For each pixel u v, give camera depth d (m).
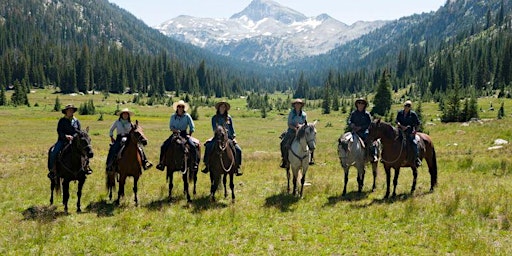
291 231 11.98
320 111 151.25
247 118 126.75
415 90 178.62
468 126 53.59
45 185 18.86
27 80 177.38
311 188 17.55
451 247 10.45
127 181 19.80
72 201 16.03
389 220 12.85
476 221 12.44
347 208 14.34
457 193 15.43
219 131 14.84
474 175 20.39
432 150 17.22
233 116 133.88
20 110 118.06
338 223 12.62
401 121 16.61
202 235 11.77
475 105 68.75
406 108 16.30
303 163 15.84
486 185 17.33
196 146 15.88
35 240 11.17
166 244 11.13
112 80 192.62
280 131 80.88
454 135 46.78
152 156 33.72
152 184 19.17
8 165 26.78
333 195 16.58
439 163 24.91
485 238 11.02
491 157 26.67
